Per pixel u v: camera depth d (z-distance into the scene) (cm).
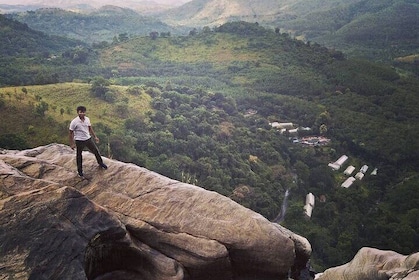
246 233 1388
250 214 1441
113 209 1420
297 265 1641
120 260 1299
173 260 1309
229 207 1448
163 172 6322
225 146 8100
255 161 8112
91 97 9206
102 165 1543
